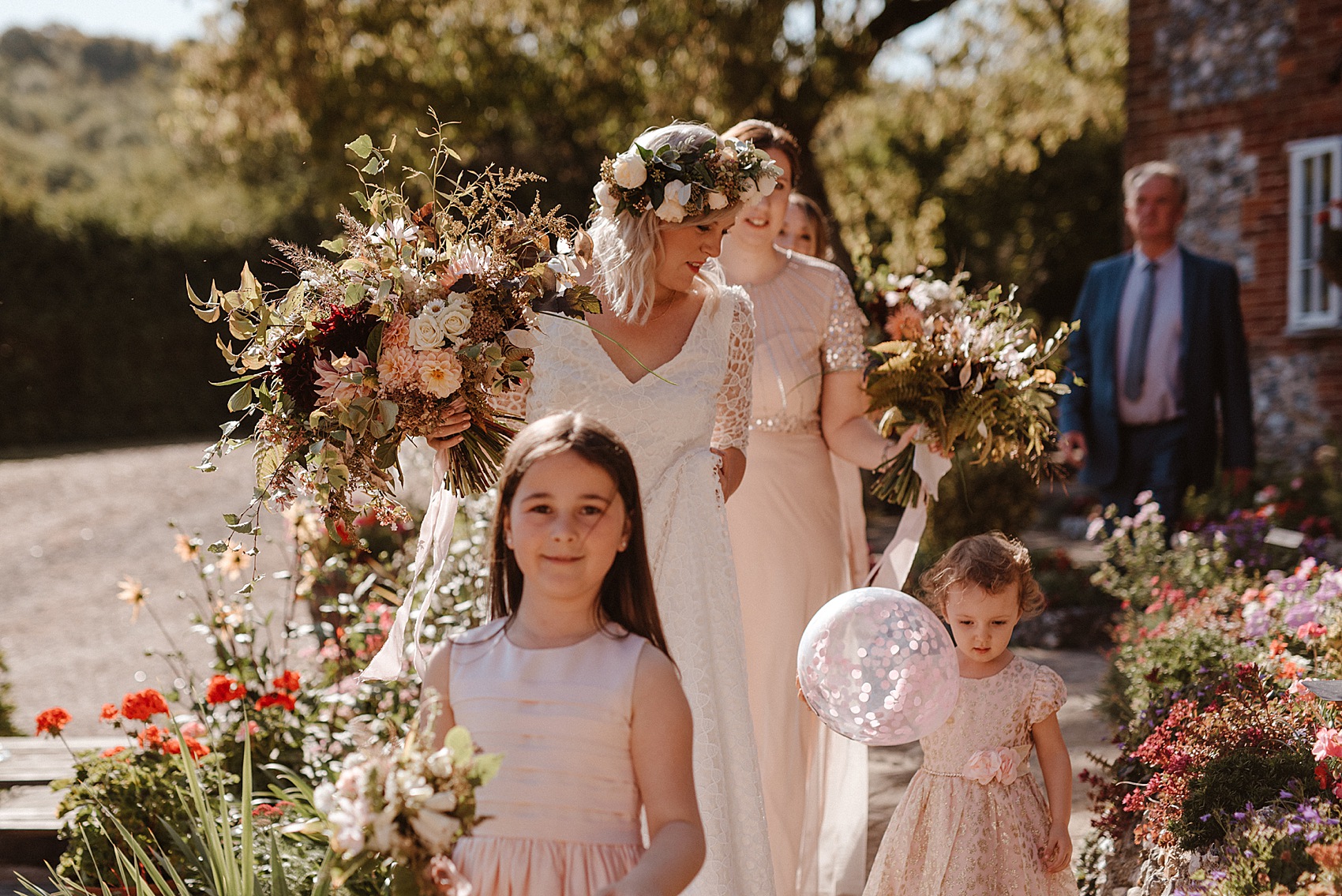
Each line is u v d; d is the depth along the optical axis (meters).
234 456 18.17
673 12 11.95
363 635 4.66
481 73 14.62
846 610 2.89
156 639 8.84
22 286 20.97
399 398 2.79
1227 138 9.73
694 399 2.96
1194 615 4.38
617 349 2.95
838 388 3.72
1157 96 10.08
